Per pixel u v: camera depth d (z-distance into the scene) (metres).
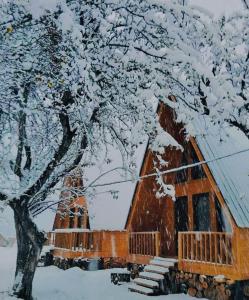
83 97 7.78
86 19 7.89
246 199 12.19
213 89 7.74
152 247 16.16
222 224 13.44
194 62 7.55
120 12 7.82
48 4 5.45
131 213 17.50
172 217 16.73
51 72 7.93
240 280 11.45
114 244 21.34
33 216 11.48
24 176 10.52
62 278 17.28
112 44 8.23
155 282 13.67
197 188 14.84
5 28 6.39
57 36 7.88
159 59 8.11
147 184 16.97
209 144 13.54
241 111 9.45
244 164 14.00
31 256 10.45
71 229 24.09
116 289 14.70
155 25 7.84
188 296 13.16
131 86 8.47
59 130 10.88
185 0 7.96
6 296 10.20
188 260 13.28
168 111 16.62
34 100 9.50
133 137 8.88
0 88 7.74
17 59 7.49
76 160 10.98
